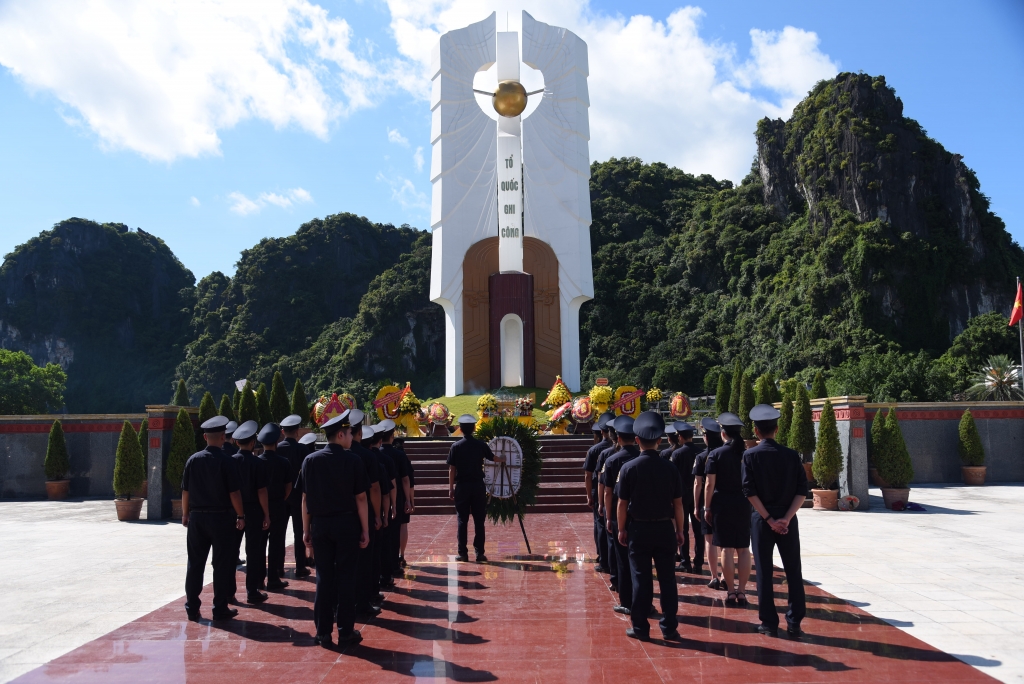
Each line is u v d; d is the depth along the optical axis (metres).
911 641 6.21
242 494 7.74
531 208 30.97
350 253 104.75
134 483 15.23
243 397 17.92
